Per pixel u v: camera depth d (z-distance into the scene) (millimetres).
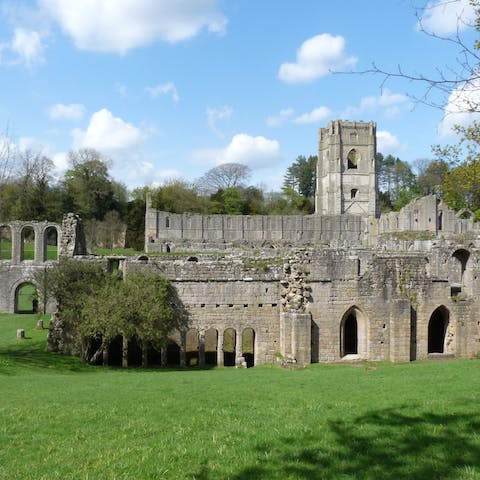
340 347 44531
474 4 17469
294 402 21422
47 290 49719
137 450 15805
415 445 15359
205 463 14648
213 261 44594
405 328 44469
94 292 40719
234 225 100562
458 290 49219
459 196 41125
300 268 44125
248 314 44062
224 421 18641
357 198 138000
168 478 13781
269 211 163875
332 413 19188
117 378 30500
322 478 13398
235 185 179750
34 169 132125
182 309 43344
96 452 15766
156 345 41156
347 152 138000
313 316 44219
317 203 145375
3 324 57562
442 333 49719
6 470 14516
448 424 17094
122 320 37875
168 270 43375
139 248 136000
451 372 29875
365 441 15867
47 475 14109
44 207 131250
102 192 147125
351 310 45062
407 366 35750
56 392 24359
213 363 44500
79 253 54125
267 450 15477
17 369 33750
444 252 49500
